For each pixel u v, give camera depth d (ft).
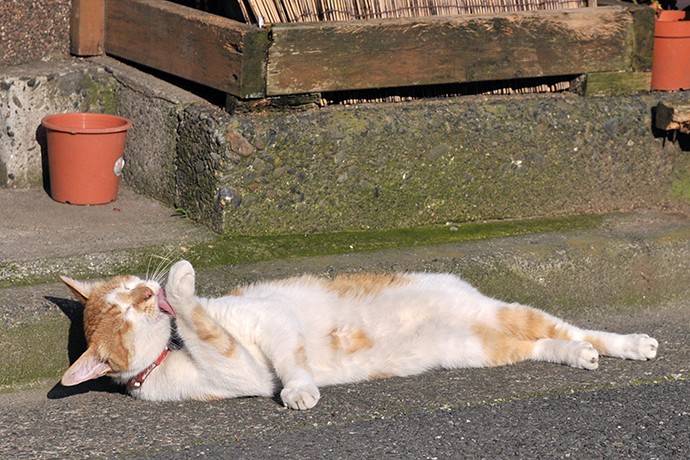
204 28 20.77
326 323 16.75
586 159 22.80
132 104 22.98
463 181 21.99
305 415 15.34
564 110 22.48
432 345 17.13
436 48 21.39
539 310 18.20
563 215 22.91
